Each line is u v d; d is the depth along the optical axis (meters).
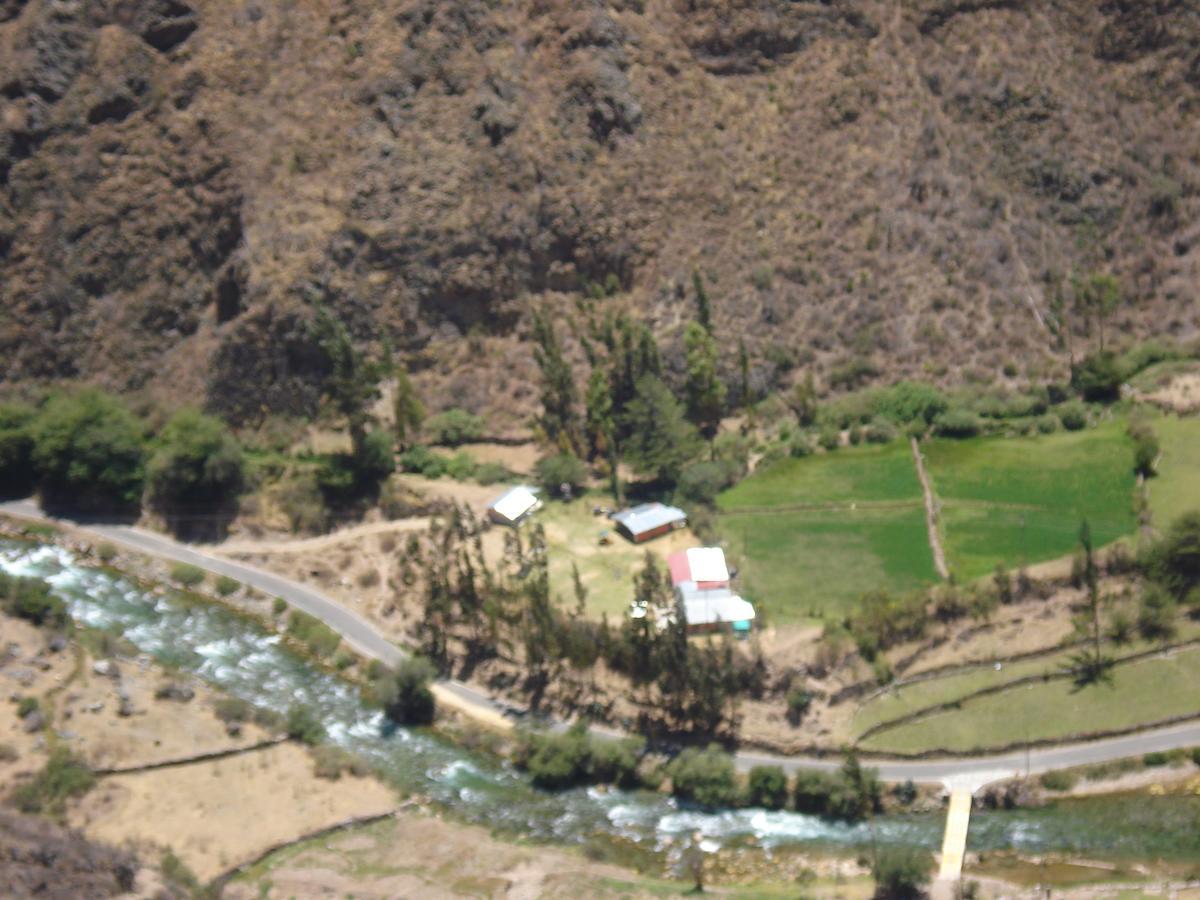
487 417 158.62
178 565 147.38
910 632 129.00
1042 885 111.31
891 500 145.75
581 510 148.25
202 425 152.75
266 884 111.75
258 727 127.94
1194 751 121.50
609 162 164.50
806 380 156.38
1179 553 131.25
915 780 121.00
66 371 165.12
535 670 131.88
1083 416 154.50
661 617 130.00
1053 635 129.62
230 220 164.12
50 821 114.50
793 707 124.56
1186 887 110.31
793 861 115.56
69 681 129.38
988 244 165.50
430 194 163.12
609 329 156.12
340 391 150.50
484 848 117.19
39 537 151.25
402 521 149.50
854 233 164.88
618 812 121.31
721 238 163.38
